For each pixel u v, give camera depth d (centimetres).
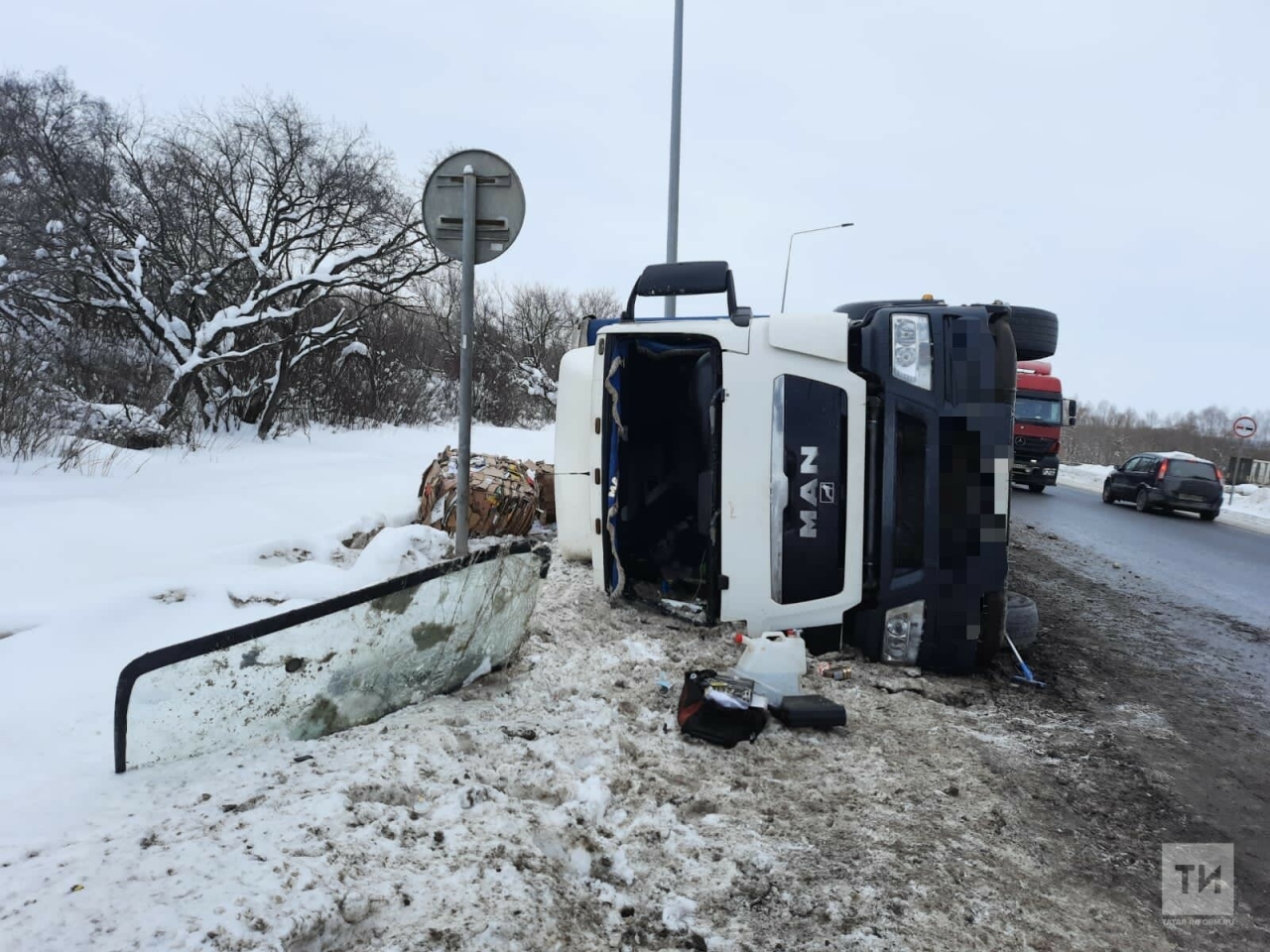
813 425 543
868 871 306
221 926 207
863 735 434
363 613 359
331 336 1608
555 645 511
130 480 914
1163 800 401
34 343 1305
